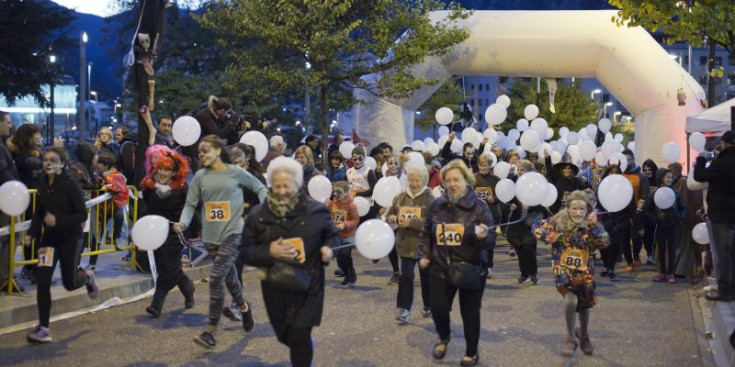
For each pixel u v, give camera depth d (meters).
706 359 7.59
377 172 14.39
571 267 7.55
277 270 5.86
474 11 20.83
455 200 7.07
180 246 9.20
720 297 10.22
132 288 10.34
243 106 34.44
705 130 13.31
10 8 42.34
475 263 7.02
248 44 26.58
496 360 7.42
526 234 11.88
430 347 7.89
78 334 8.21
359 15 21.92
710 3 12.94
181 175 9.09
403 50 20.48
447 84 39.66
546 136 22.20
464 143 18.31
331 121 51.03
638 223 13.49
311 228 5.95
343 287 11.59
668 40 13.77
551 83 20.98
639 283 12.45
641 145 19.91
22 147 9.98
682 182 12.70
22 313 8.61
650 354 7.74
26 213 10.09
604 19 19.75
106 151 11.90
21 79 43.25
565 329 8.83
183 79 35.09
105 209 11.16
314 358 7.43
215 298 7.61
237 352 7.60
